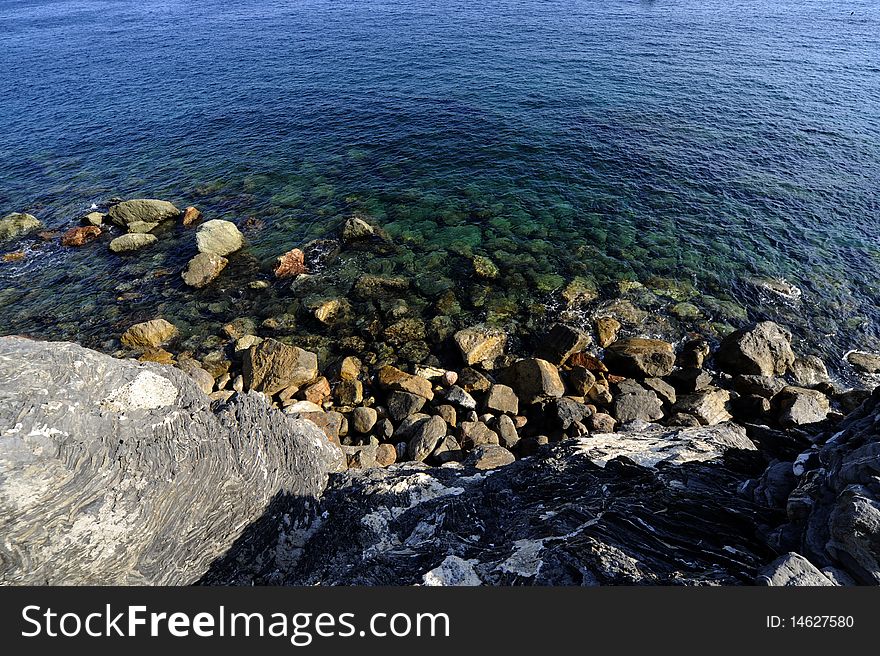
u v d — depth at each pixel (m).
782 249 24.44
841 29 61.75
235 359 19.34
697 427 13.34
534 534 9.12
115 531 7.50
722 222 26.45
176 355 19.88
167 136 38.75
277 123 39.94
